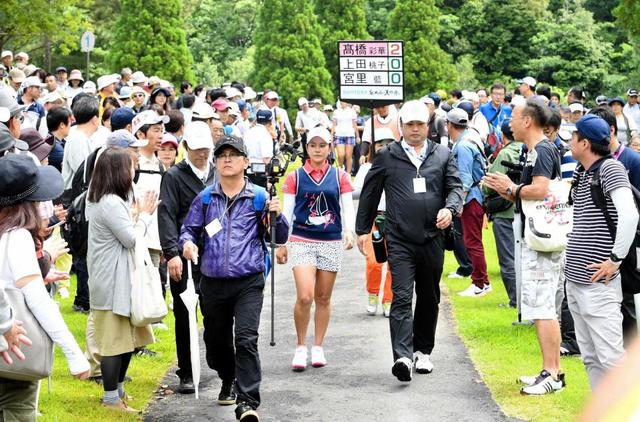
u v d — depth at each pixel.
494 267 16.67
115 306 8.02
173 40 48.25
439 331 11.73
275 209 8.03
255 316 7.86
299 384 9.39
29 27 28.38
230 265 7.87
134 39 47.84
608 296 7.34
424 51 56.50
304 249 9.92
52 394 8.57
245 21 73.38
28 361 5.41
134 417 8.08
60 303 13.01
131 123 10.92
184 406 8.64
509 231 12.97
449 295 14.08
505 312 12.71
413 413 8.29
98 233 8.01
